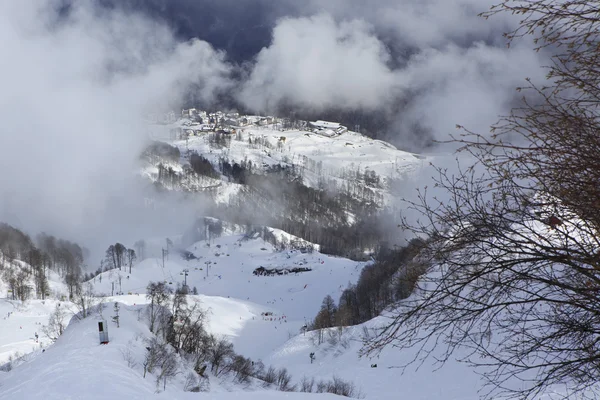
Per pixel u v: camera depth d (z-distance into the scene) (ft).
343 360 230.68
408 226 23.17
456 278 22.35
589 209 20.38
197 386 155.74
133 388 125.39
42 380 131.64
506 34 19.97
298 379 219.20
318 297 506.07
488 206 21.39
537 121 20.06
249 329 376.68
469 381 148.15
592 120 19.56
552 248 21.21
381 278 296.10
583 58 18.92
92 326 195.72
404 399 155.33
